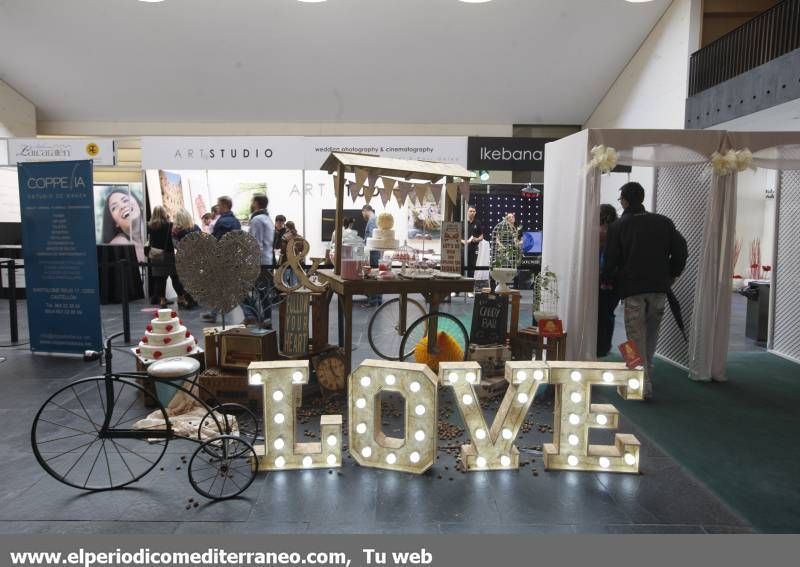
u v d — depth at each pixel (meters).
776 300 5.77
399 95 12.09
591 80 11.84
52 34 10.46
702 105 8.94
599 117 12.58
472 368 2.93
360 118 12.75
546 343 4.39
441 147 6.75
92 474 2.87
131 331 6.55
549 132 13.45
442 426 3.58
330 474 2.90
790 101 7.10
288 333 4.15
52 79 11.50
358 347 5.52
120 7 10.02
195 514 2.49
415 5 10.17
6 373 4.74
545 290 4.78
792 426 3.69
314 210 9.81
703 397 4.31
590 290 4.38
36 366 4.96
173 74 11.49
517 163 6.74
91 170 5.02
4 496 2.65
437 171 4.23
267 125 12.91
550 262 5.04
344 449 3.22
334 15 10.37
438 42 10.91
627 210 4.32
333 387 4.02
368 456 2.98
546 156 5.20
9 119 11.53
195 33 10.63
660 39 10.22
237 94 12.02
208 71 11.45
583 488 2.78
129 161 12.46
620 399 4.26
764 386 4.60
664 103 10.02
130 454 3.13
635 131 4.36
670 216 5.32
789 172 5.54
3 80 11.38
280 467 2.94
